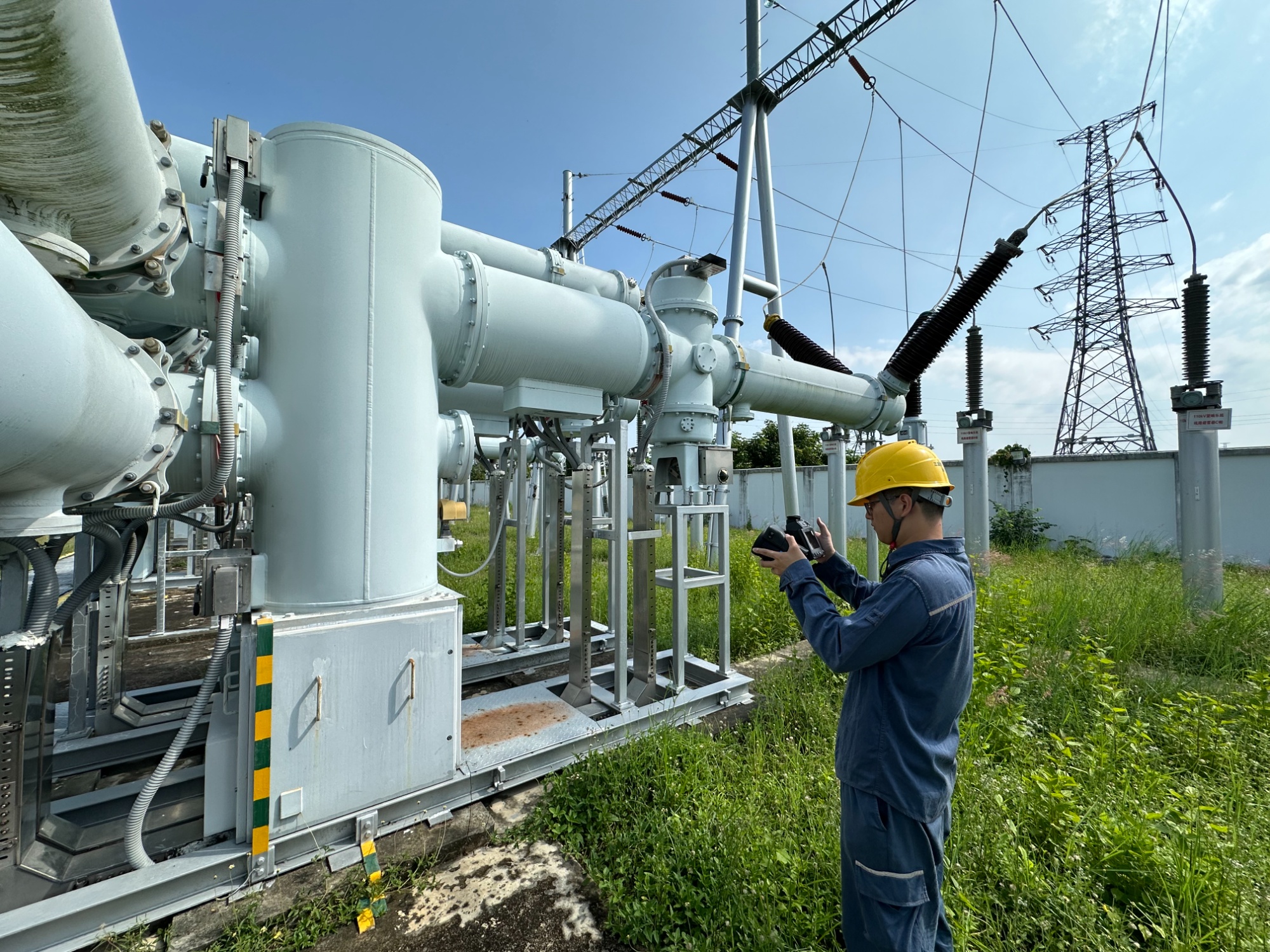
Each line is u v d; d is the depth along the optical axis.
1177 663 4.43
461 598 2.65
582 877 2.24
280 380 2.36
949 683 1.50
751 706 3.82
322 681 2.26
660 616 5.80
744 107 8.07
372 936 1.96
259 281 2.30
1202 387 5.86
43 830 2.12
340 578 2.36
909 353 4.83
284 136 2.37
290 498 2.34
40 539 1.70
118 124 1.34
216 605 2.13
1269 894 1.90
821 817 2.39
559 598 4.92
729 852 2.15
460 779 2.61
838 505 7.38
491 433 5.49
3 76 1.06
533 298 3.01
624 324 3.45
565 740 2.98
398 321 2.51
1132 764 2.59
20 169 1.33
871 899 1.45
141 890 1.92
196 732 3.18
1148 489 10.14
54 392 1.03
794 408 4.79
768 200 8.32
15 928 1.74
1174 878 1.94
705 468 3.83
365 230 2.41
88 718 3.10
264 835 2.13
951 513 12.27
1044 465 11.27
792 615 5.52
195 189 3.08
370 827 2.35
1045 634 4.53
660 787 2.65
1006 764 2.82
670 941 1.91
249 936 1.89
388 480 2.46
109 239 1.75
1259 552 9.18
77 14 1.01
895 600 1.46
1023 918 1.87
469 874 2.25
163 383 1.84
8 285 0.86
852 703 1.60
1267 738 2.95
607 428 3.63
